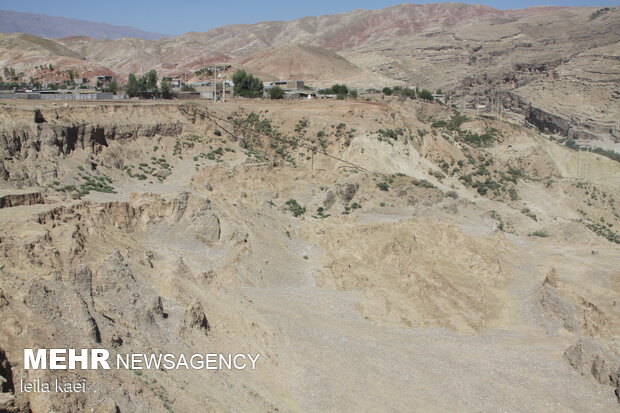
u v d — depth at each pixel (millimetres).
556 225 92250
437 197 94625
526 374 43656
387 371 41500
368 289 56844
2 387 23734
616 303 57750
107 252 42250
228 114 118062
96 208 53188
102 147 86938
